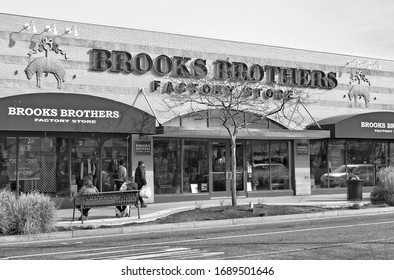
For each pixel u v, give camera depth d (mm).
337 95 26906
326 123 25094
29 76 19812
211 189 23688
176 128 20641
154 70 22297
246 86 21578
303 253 10070
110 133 20641
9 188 19516
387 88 28641
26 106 18531
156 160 22453
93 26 21203
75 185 20594
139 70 21875
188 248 11117
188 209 18922
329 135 24391
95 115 19625
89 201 16031
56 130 18922
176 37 22891
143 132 20516
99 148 21094
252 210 17781
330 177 26703
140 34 22125
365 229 13977
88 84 20922
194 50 23219
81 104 19438
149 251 10812
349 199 22391
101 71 21203
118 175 20641
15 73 19609
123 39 21750
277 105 24766
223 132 21766
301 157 25812
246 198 23875
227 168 24172
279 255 9898
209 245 11500
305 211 18484
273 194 25078
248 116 24172
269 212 17828
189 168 23219
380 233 13023
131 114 20312
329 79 26594
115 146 21484
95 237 13844
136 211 18891
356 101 27516
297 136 23531
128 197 16578
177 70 22734
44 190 20078
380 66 28484
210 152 23781
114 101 20078
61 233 13984
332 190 26578
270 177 25203
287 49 25578
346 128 24781
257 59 24688
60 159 20422
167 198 22406
